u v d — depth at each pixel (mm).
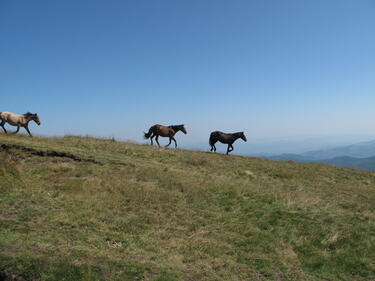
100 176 12156
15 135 18156
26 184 10125
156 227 8609
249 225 9453
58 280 5570
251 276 6848
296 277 7008
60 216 8188
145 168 14102
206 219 9656
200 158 19812
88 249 6676
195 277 6379
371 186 19672
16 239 6648
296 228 9562
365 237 9242
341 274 7336
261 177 17359
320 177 19859
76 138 20984
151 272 6230
